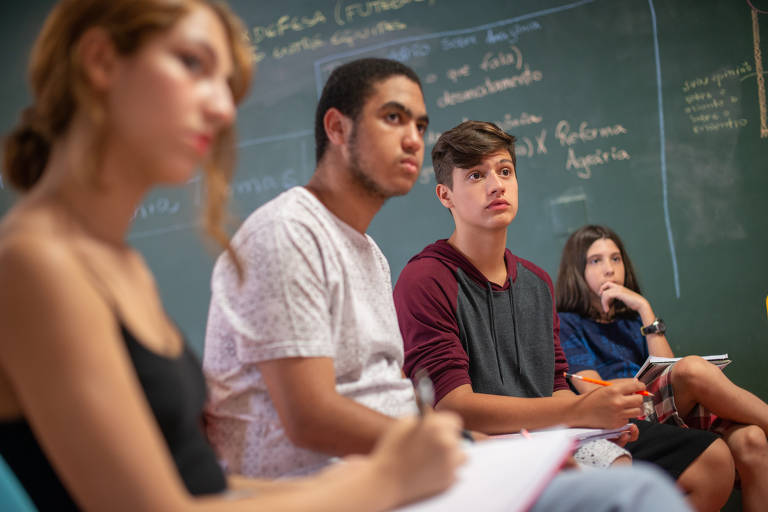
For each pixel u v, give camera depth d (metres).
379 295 1.12
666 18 2.80
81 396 0.50
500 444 0.70
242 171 3.30
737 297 2.66
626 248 2.79
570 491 0.62
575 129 2.89
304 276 0.96
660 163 2.78
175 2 0.60
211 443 1.01
